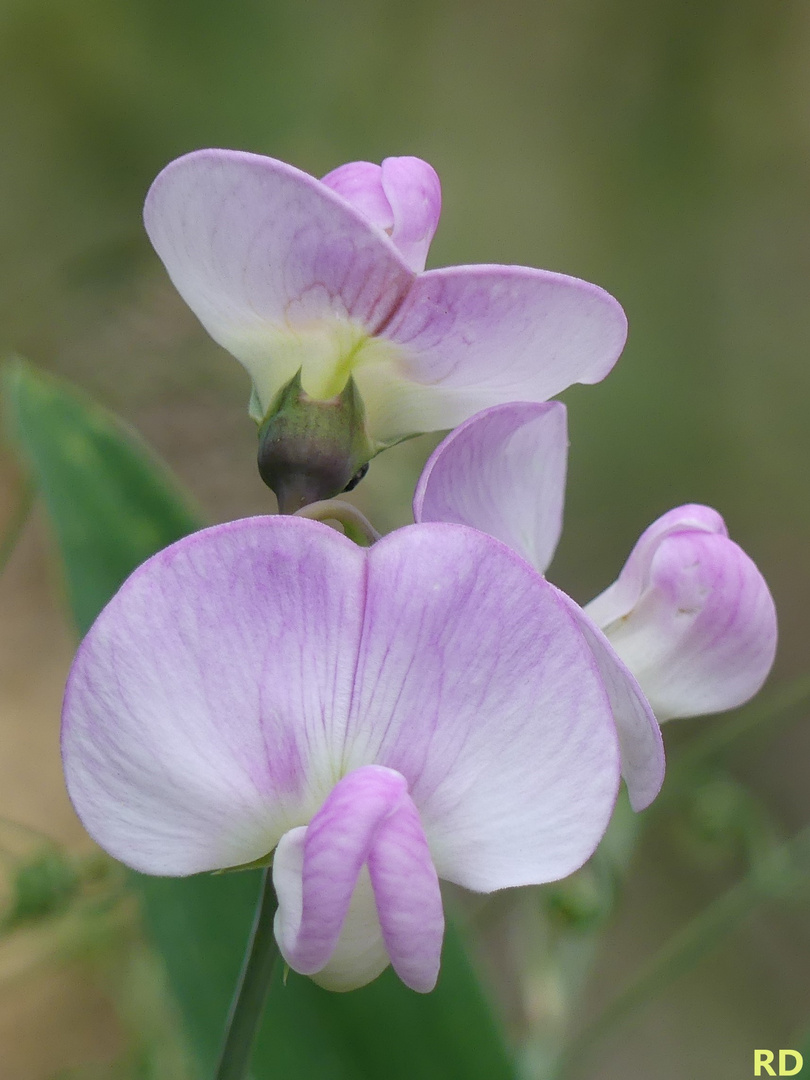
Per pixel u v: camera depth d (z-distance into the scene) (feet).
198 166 0.49
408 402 0.53
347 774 0.49
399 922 0.48
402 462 0.92
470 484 0.53
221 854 0.49
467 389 0.52
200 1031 0.60
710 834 0.87
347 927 0.49
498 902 0.92
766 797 1.63
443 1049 0.61
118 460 0.64
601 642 0.50
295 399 0.52
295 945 0.48
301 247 0.50
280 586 0.49
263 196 0.49
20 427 0.64
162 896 0.61
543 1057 0.73
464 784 0.49
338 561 0.49
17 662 1.39
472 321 0.51
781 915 1.55
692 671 0.55
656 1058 1.41
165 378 1.02
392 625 0.49
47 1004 1.11
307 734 0.49
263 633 0.49
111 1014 1.12
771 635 0.55
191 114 1.82
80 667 0.48
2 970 0.87
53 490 0.63
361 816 0.48
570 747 0.49
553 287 0.50
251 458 1.11
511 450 0.54
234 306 0.52
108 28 1.77
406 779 0.49
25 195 1.62
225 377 1.03
